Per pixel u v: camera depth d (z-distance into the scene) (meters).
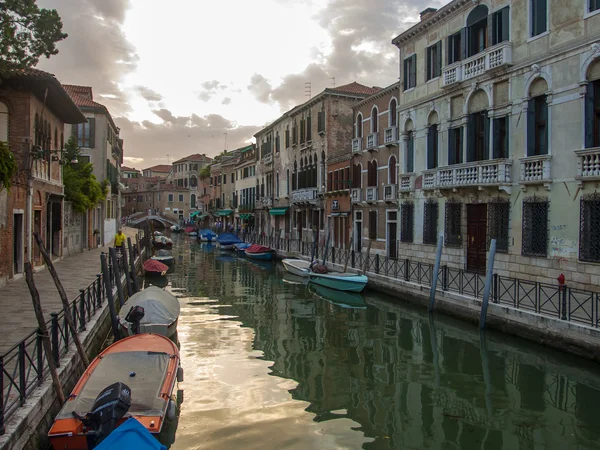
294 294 20.69
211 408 8.71
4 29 11.10
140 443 5.27
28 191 16.98
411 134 22.27
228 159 64.12
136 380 7.66
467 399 9.09
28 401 6.31
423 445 7.38
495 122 17.00
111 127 36.97
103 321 12.55
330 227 31.81
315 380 10.16
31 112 17.09
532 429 7.89
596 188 13.12
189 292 21.38
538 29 15.23
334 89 32.34
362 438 7.60
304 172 36.91
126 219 80.69
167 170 108.12
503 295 13.73
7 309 11.59
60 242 23.17
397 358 11.58
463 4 18.50
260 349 12.41
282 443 7.42
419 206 21.25
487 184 16.58
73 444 6.12
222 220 62.75
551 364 10.81
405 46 22.48
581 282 13.49
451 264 19.11
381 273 19.44
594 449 7.23
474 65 17.75
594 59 13.26
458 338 13.01
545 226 14.80
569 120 14.01
